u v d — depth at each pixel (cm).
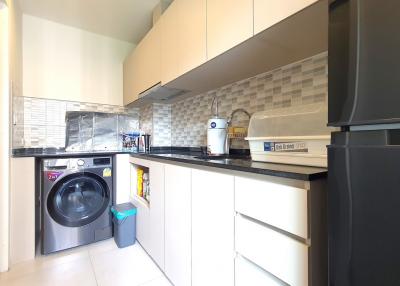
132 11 229
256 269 87
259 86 158
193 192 122
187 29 151
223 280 101
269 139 110
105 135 282
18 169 176
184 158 131
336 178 56
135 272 160
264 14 98
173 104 275
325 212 73
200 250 116
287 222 74
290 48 117
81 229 201
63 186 194
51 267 167
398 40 45
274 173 78
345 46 55
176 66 165
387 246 46
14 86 194
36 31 242
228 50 119
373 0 49
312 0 80
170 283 147
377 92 48
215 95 200
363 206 51
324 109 95
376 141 49
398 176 45
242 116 171
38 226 195
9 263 169
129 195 227
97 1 213
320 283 71
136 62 246
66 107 261
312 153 92
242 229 92
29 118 239
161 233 156
